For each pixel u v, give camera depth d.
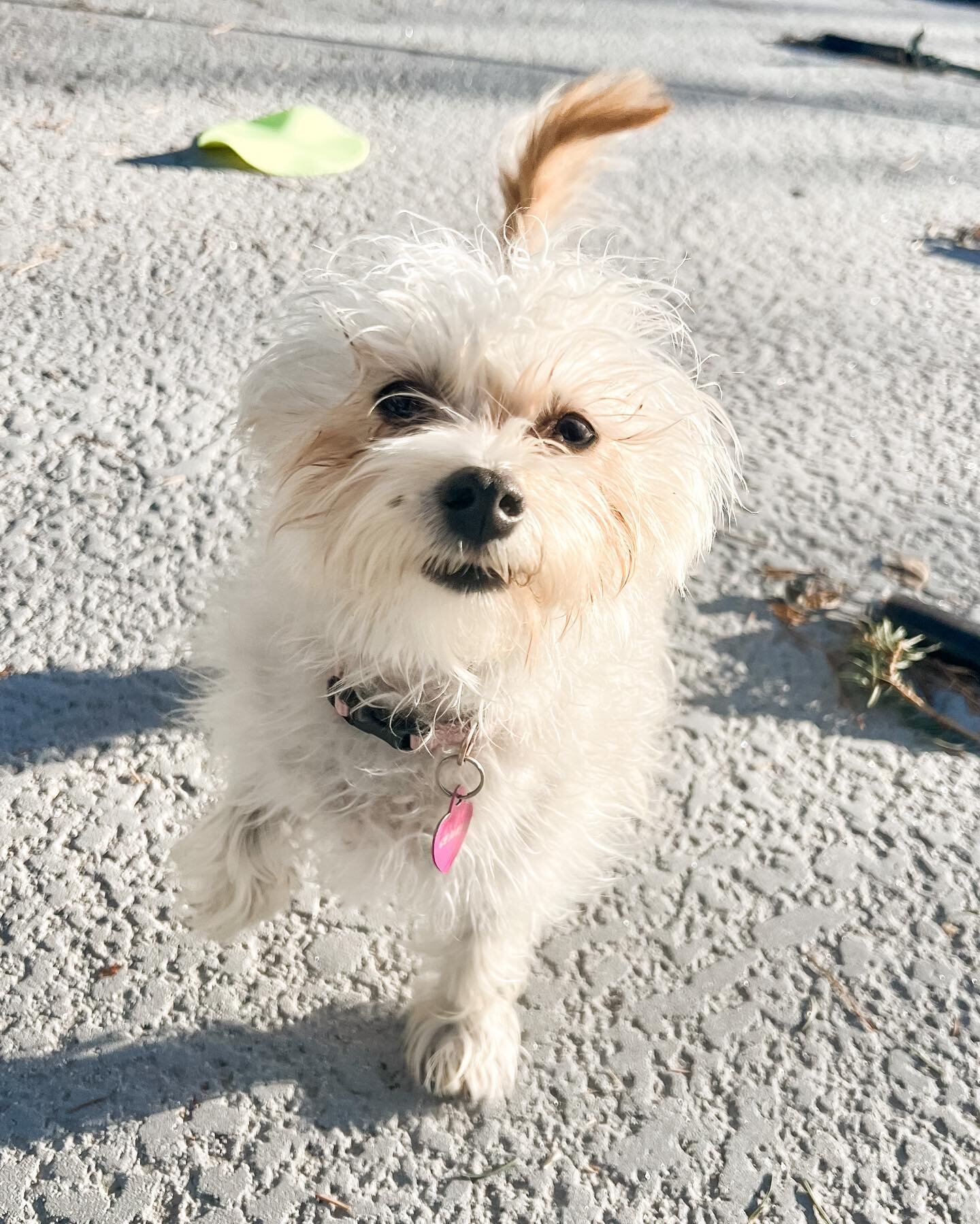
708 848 0.59
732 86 1.50
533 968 0.53
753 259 1.06
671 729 0.64
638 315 0.52
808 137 1.36
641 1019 0.52
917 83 1.62
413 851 0.47
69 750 0.59
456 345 0.44
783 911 0.56
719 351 0.92
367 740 0.46
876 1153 0.47
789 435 0.84
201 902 0.52
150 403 0.78
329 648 0.46
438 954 0.52
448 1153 0.46
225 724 0.50
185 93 1.21
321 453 0.44
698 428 0.50
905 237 1.14
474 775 0.46
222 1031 0.49
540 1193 0.45
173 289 0.89
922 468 0.82
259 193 1.03
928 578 0.73
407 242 0.51
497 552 0.41
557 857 0.49
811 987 0.53
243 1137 0.46
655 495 0.48
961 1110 0.49
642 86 0.52
